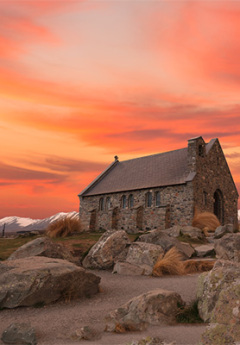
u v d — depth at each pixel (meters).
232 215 33.94
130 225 31.64
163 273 11.79
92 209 37.06
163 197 29.64
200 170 29.11
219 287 6.37
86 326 5.83
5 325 6.45
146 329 5.89
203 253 15.08
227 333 4.46
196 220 26.09
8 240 20.16
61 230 22.69
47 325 6.33
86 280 8.70
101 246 13.48
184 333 5.58
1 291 7.64
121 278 11.09
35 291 7.68
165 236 15.27
